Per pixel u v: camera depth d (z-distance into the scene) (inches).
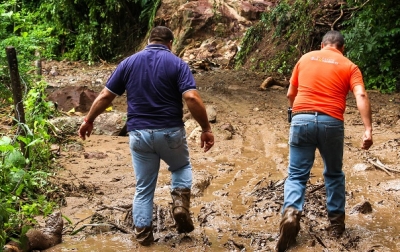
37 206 195.6
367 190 232.1
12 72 219.1
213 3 722.8
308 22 577.0
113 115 354.9
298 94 179.8
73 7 826.8
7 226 169.3
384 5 487.8
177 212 176.9
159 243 179.5
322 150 177.2
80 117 352.5
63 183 238.8
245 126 366.6
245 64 629.9
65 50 850.1
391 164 270.2
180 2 761.0
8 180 181.5
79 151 303.6
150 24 779.4
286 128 358.6
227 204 216.7
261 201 217.8
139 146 174.1
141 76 173.9
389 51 486.0
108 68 741.3
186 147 180.4
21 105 222.7
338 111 173.8
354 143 318.0
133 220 186.9
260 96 470.6
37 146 257.4
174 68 173.6
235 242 177.5
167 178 253.3
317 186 230.4
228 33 700.7
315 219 197.3
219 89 506.3
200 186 236.2
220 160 287.4
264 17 632.4
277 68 581.0
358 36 478.0
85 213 207.5
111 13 811.4
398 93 460.4
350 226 190.7
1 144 179.0
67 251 173.0
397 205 211.6
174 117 174.1
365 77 489.7
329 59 178.9
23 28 339.9
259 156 295.1
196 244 177.9
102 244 178.7
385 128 352.5
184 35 708.0
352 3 548.4
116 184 243.9
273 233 186.2
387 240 178.5
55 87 556.1
